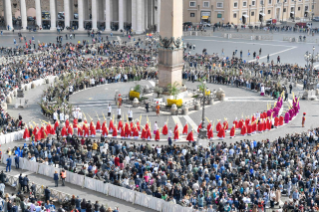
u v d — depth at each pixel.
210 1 135.88
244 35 119.12
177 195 36.38
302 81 80.06
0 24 136.12
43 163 42.09
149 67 86.38
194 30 126.00
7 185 40.28
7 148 49.19
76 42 111.75
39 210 32.78
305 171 39.97
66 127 53.06
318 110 64.81
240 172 40.06
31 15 158.12
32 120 59.19
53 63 85.19
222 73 80.75
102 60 89.56
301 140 47.31
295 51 103.50
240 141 47.84
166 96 65.31
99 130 55.97
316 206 32.91
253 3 139.00
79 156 44.19
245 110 63.88
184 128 53.91
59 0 159.88
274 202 36.38
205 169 39.22
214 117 60.81
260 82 74.50
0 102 61.84
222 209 33.97
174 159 42.50
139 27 124.00
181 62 65.50
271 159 42.75
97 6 138.62
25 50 95.88
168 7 61.88
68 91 70.88
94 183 39.16
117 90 75.12
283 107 65.62
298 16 152.25
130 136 53.34
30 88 75.81
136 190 37.53
